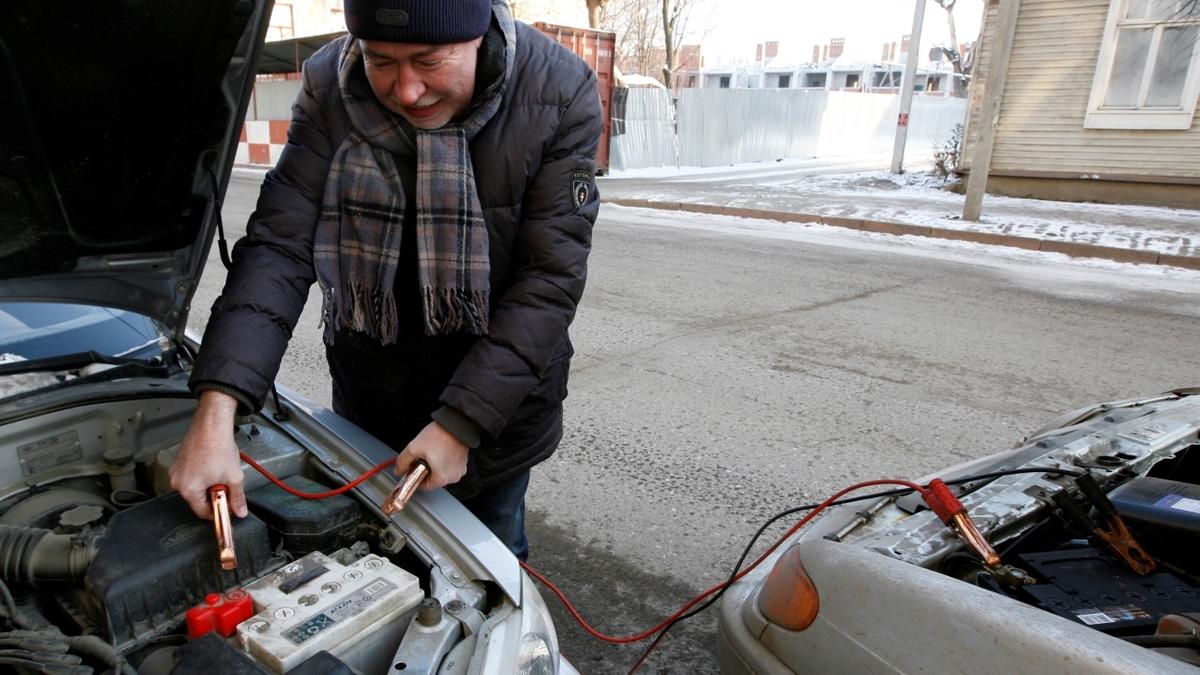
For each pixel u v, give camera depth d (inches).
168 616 52.9
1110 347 227.6
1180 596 66.9
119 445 72.1
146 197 66.8
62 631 55.3
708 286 290.8
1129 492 76.6
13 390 70.9
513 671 54.3
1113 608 65.2
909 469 148.1
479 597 59.5
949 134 1249.4
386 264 68.4
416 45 57.4
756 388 187.8
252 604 52.3
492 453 80.1
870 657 61.6
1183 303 283.6
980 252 376.8
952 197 544.4
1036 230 405.7
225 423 59.7
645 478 143.0
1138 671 50.2
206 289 265.0
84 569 54.2
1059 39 504.7
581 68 70.8
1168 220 441.1
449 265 67.4
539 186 69.2
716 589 93.4
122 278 72.5
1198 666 54.4
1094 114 500.1
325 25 906.1
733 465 148.6
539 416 81.2
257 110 751.1
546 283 69.7
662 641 102.2
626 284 290.0
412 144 66.3
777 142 911.0
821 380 194.2
